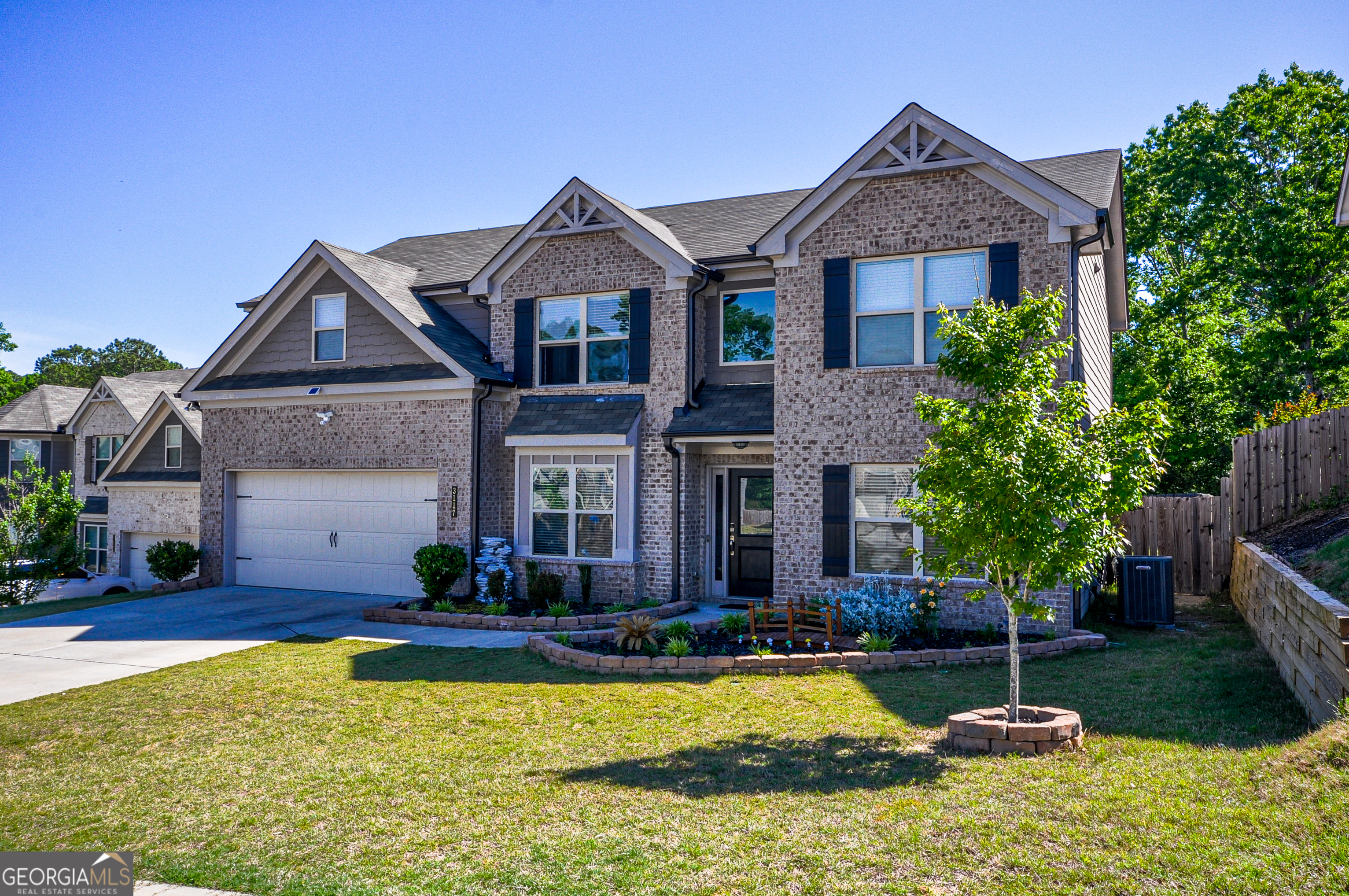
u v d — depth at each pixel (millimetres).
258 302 18812
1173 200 31625
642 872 5023
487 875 5094
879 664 10453
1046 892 4465
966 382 7836
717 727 8000
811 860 5039
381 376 16969
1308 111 29297
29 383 52750
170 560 18719
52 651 12422
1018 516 7047
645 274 15914
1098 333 16609
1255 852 4598
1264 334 29094
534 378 16812
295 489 18359
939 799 5824
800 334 14031
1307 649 7684
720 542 16391
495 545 15891
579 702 9117
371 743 7836
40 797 6711
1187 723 7402
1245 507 14969
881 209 13555
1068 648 11211
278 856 5500
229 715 8914
